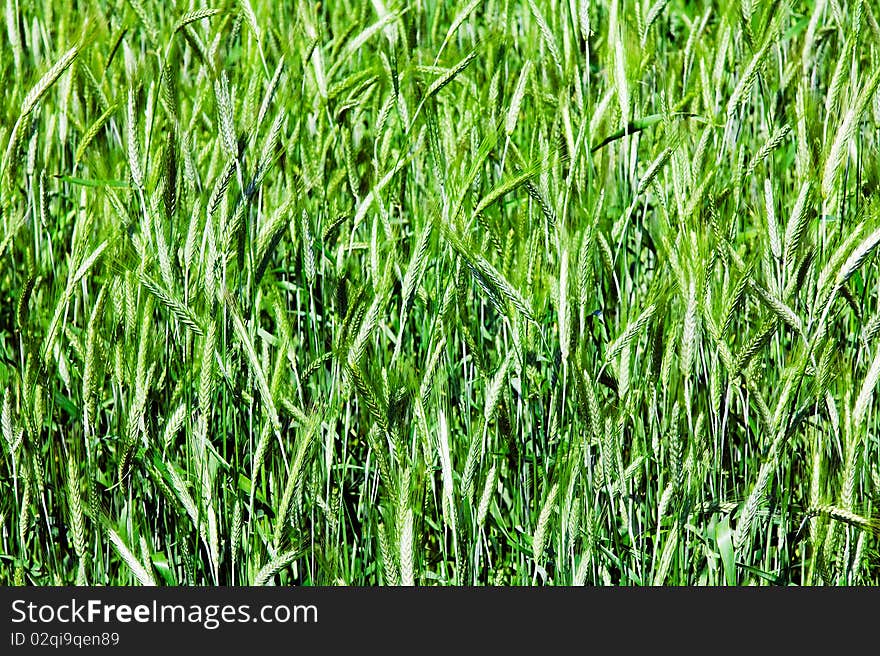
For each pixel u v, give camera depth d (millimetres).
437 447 2234
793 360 2268
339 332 2141
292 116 2496
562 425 2250
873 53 2354
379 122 2531
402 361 2391
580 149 2219
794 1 2504
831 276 2160
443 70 2504
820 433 2268
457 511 2227
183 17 2303
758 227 2250
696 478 2277
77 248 2299
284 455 2199
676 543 2355
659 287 2230
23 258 2723
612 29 2301
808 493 2494
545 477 2262
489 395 2164
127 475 2195
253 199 2281
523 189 2348
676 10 3594
